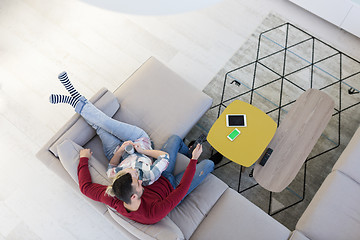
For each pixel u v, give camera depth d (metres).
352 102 2.90
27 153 2.80
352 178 2.18
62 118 2.94
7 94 3.05
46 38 3.33
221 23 3.36
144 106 2.44
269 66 3.11
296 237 1.97
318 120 2.32
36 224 2.53
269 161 2.21
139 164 2.01
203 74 3.11
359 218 2.02
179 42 3.28
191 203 2.12
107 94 2.38
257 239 1.96
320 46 3.20
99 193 1.86
